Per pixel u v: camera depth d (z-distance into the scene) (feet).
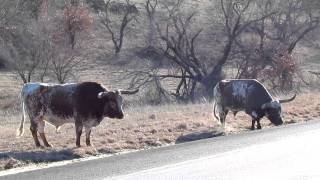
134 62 310.04
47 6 342.64
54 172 81.51
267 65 298.97
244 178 73.15
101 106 115.44
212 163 84.33
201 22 303.68
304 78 321.73
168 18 294.46
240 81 145.89
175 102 260.42
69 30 341.00
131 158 92.43
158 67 293.64
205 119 153.69
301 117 159.33
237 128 142.20
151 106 217.56
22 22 316.40
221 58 290.97
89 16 384.47
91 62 356.18
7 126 166.09
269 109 142.51
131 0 476.95
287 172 76.43
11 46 310.24
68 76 326.44
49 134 133.39
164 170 79.87
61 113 116.67
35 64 304.30
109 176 76.69
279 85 290.76
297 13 313.94
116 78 319.27
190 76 288.71
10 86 314.55
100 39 401.29
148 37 302.25
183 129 135.54
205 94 282.36
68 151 102.06
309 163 82.17
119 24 429.79
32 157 96.58
